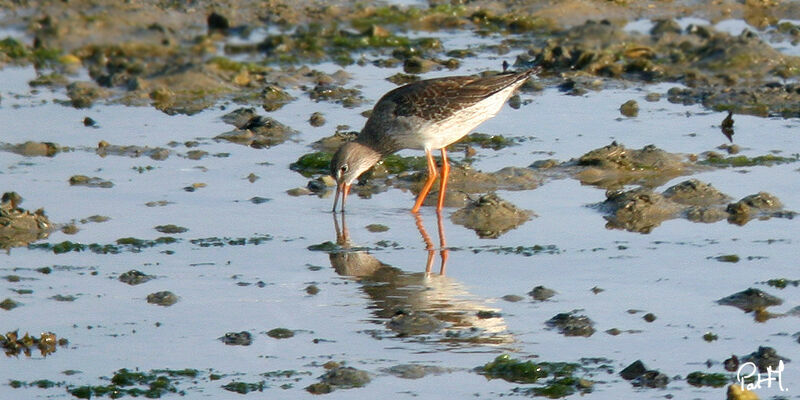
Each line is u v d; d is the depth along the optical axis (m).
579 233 13.92
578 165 16.59
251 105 20.14
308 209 15.09
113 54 23.11
